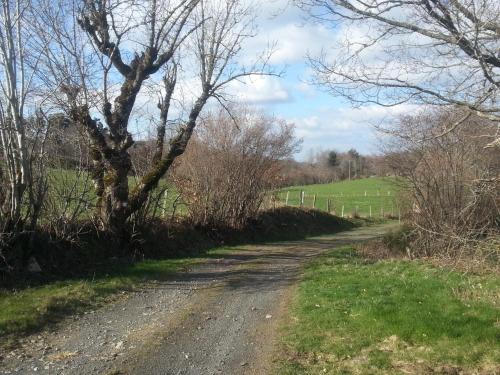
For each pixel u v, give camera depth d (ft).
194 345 26.48
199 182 75.87
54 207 45.01
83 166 48.96
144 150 61.26
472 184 37.78
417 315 28.94
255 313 33.24
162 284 42.29
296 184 205.05
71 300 34.12
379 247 68.39
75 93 47.37
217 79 59.77
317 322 30.01
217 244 74.08
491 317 28.07
